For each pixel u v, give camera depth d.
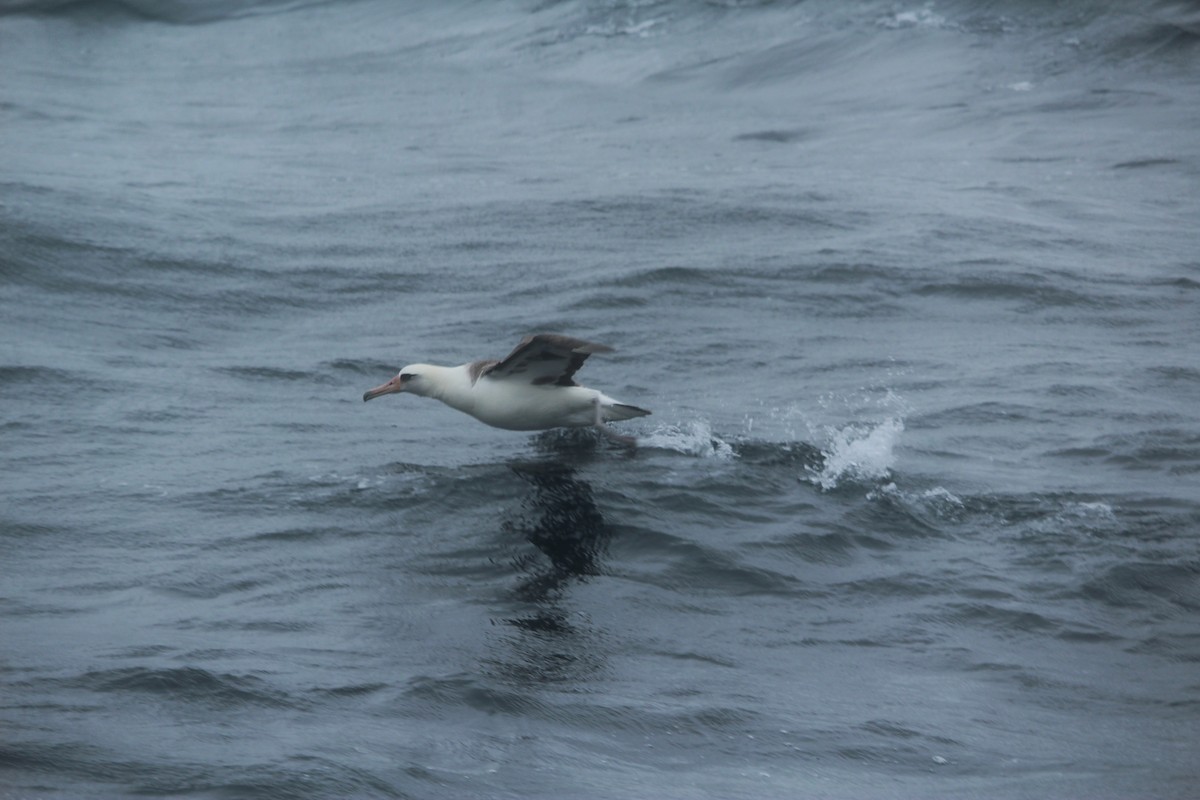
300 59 132.12
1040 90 92.69
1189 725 21.98
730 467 32.50
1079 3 109.44
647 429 35.31
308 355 42.75
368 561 27.58
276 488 31.31
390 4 153.12
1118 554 28.23
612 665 23.44
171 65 132.00
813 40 111.56
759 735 21.23
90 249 53.09
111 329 45.25
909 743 21.14
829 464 32.78
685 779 19.77
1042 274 52.03
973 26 109.50
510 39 130.00
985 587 26.95
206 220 60.31
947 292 50.38
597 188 68.31
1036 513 30.28
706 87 105.12
